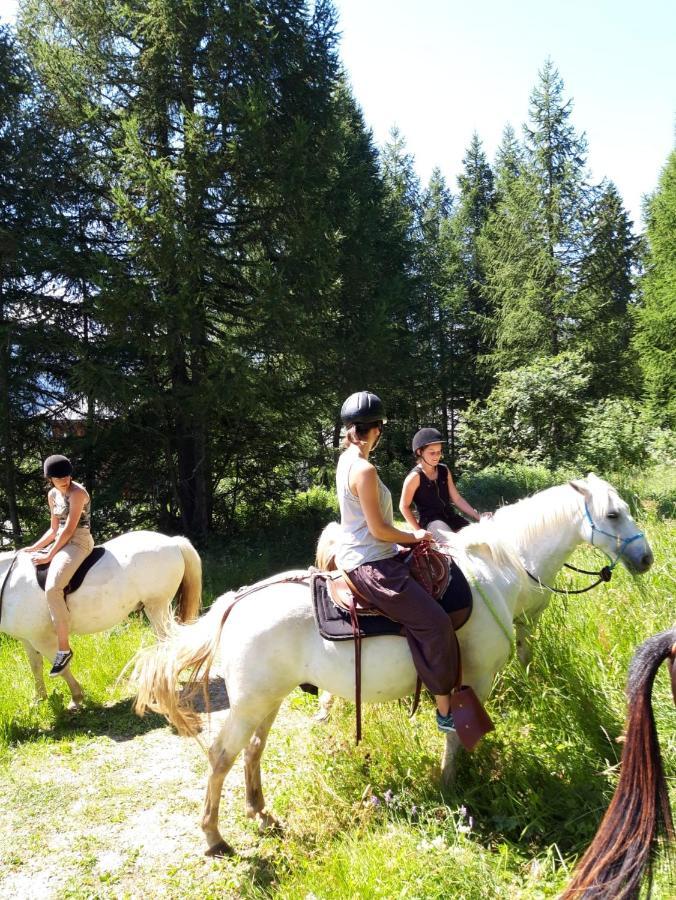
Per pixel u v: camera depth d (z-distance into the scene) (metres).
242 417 13.19
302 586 3.97
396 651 3.72
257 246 13.41
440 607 3.63
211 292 12.85
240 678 3.76
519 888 3.18
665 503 12.08
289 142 12.41
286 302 12.03
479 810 3.82
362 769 4.28
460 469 23.81
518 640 5.16
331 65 14.29
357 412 3.57
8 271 12.28
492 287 28.31
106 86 13.05
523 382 19.80
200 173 11.94
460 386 31.52
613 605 5.39
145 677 3.96
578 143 26.31
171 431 13.72
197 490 14.03
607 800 3.67
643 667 2.61
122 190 11.73
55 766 5.09
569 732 4.27
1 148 12.67
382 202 25.66
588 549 7.04
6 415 12.22
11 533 13.46
